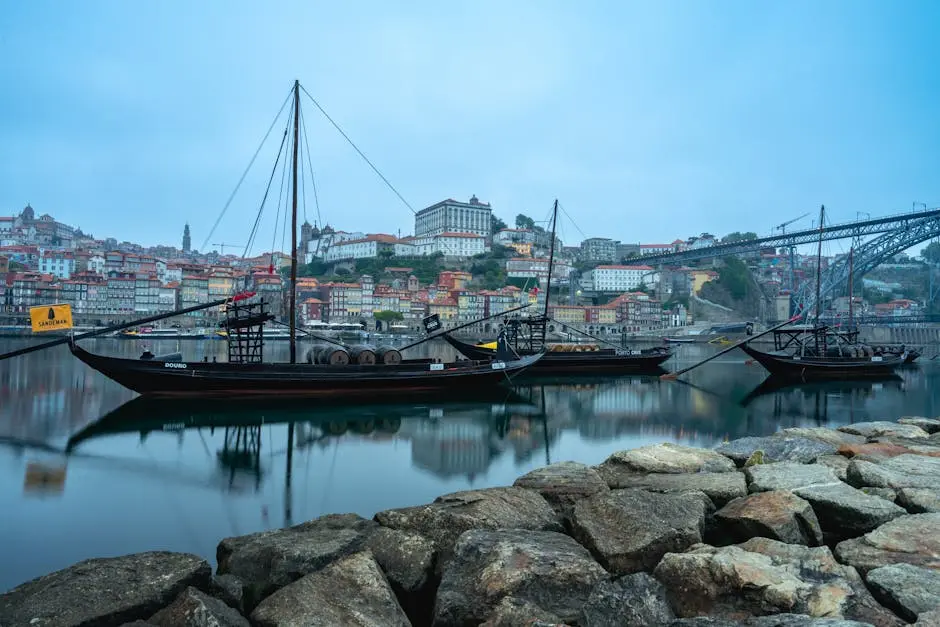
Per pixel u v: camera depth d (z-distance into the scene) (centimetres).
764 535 770
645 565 715
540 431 2416
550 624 547
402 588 705
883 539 702
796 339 5541
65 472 1684
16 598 613
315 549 732
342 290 16075
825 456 1191
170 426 2469
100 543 1102
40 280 13775
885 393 4009
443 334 4131
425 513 840
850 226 12256
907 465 1034
